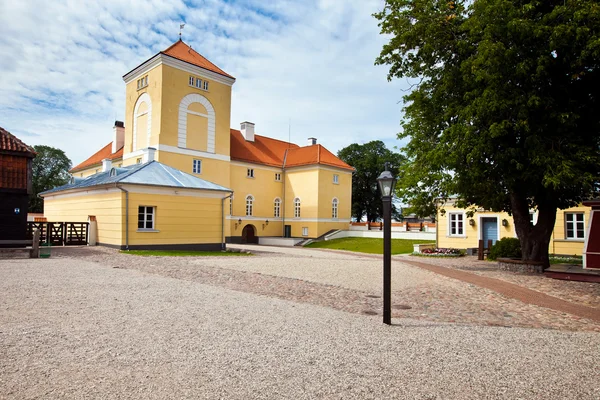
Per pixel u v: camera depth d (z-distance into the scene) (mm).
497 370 4844
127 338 5609
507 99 12906
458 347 5707
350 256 24688
